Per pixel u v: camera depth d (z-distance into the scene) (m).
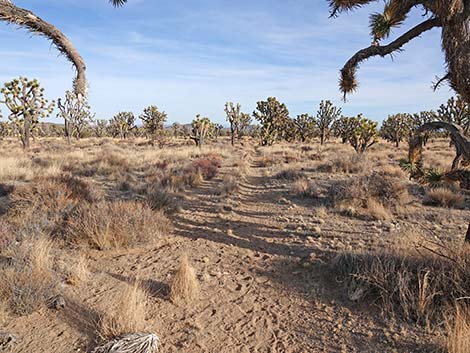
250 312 3.76
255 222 7.37
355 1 4.28
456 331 2.91
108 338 3.08
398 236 5.88
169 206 8.12
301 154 23.52
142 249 5.57
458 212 7.91
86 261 4.88
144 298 3.88
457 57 3.56
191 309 3.77
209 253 5.48
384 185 8.98
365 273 4.04
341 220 7.36
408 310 3.54
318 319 3.60
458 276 3.63
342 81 5.14
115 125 58.00
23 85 24.59
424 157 19.91
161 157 21.02
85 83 2.90
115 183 11.89
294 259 5.14
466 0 3.55
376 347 3.08
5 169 12.25
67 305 3.69
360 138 24.41
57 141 39.59
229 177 12.99
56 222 6.09
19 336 3.15
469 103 3.73
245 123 48.56
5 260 4.42
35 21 2.68
